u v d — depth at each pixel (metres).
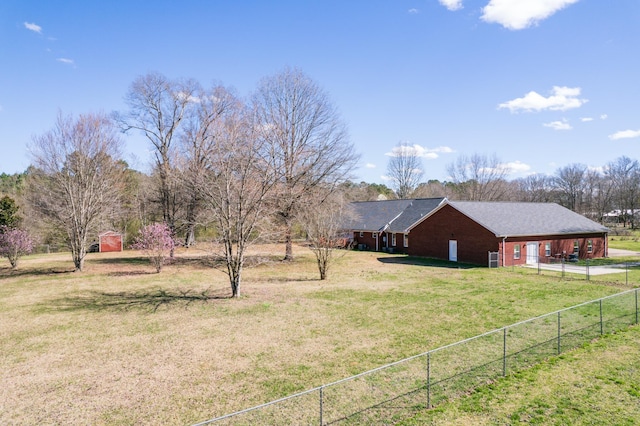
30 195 39.22
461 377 9.72
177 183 31.89
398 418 7.90
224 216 19.41
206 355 11.45
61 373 10.32
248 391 9.16
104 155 31.02
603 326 13.44
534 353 11.22
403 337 12.72
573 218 35.59
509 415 7.99
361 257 36.81
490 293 19.12
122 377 10.03
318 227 26.22
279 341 12.54
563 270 24.58
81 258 28.52
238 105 32.47
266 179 20.36
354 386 9.27
